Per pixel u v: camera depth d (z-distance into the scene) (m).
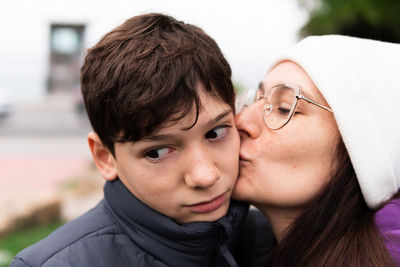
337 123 1.09
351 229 1.11
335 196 1.13
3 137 11.90
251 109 1.23
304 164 1.14
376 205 1.13
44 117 15.40
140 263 1.10
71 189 6.56
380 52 1.15
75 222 1.21
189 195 1.04
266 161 1.17
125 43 1.06
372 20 3.63
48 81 21.22
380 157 1.09
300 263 1.13
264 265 1.29
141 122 0.96
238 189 1.21
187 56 1.02
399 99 1.11
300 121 1.14
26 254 1.11
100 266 1.08
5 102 14.78
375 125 1.09
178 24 1.15
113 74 1.01
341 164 1.13
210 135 1.06
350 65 1.11
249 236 1.45
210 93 1.02
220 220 1.11
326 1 3.82
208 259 1.15
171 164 1.02
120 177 1.12
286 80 1.19
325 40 1.19
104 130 1.05
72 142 11.67
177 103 0.96
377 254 1.04
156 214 1.08
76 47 21.05
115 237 1.15
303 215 1.16
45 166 8.70
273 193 1.16
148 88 0.97
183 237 1.08
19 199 4.78
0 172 8.11
